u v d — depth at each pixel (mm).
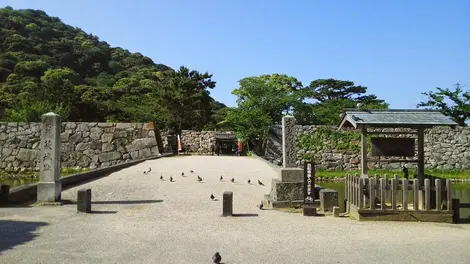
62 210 9641
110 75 70688
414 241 7133
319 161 27688
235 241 6867
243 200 11508
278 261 5758
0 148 23578
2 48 65812
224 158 26625
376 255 6160
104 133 24734
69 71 59938
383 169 26781
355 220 9094
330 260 5855
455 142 26797
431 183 10109
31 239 6734
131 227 7848
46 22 88000
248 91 33500
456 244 6930
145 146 25031
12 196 10742
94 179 15602
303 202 10195
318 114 36469
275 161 28984
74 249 6180
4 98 43375
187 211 9711
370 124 10234
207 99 46031
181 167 19719
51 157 10555
